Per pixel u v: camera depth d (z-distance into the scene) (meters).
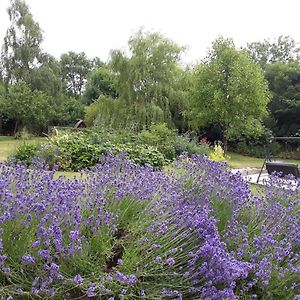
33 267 1.78
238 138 23.69
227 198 3.07
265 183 4.47
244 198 3.15
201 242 2.31
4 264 1.72
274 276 2.27
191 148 13.09
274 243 2.50
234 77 19.55
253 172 11.69
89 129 13.02
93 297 1.83
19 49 30.31
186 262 2.11
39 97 30.30
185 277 2.02
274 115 26.45
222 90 19.73
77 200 2.45
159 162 10.39
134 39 18.73
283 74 26.45
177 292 1.90
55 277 1.74
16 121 31.47
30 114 29.94
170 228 2.26
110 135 11.68
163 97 18.55
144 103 18.03
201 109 19.94
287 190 3.78
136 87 18.45
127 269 1.95
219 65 19.84
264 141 23.86
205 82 20.02
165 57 18.81
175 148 12.91
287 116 26.22
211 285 2.00
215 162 3.83
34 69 31.33
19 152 9.64
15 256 1.79
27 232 1.88
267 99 20.53
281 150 24.09
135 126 16.44
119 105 18.11
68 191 2.42
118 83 18.56
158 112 17.50
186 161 4.07
